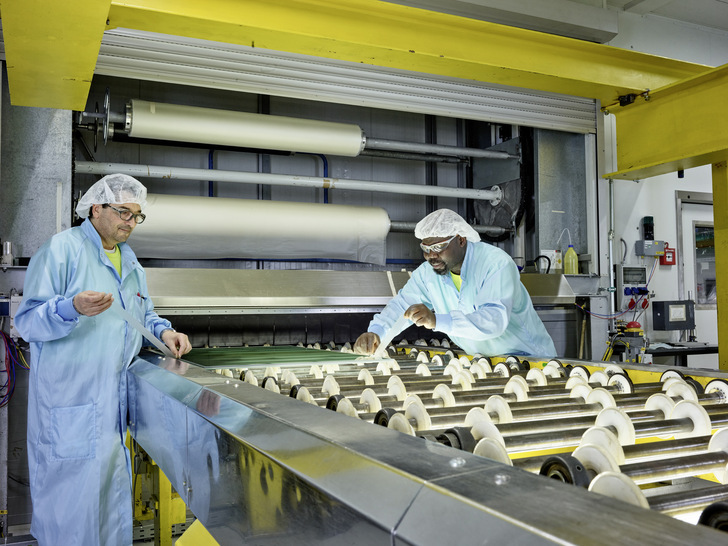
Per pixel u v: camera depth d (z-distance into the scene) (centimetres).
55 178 290
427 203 474
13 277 261
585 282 421
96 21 190
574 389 139
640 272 493
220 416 91
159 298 292
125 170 330
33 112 288
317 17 250
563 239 433
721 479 78
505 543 39
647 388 149
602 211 435
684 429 102
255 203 343
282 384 148
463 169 486
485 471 52
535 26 426
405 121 470
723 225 324
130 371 196
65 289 202
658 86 317
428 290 261
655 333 518
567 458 62
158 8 227
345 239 362
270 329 369
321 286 335
